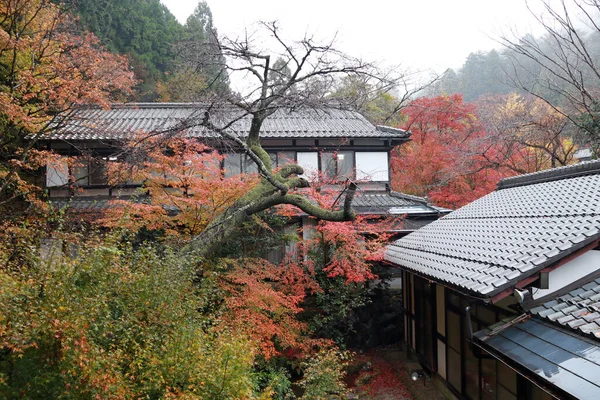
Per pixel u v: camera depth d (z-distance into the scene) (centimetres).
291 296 915
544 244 593
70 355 380
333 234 1071
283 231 1316
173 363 482
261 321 866
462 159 1647
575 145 1769
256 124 998
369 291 1191
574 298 548
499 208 992
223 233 904
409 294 1197
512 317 584
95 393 380
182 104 1700
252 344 654
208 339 597
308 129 1520
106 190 1348
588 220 606
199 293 718
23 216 782
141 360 455
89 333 422
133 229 767
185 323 548
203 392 478
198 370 487
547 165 1734
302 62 883
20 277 441
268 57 891
